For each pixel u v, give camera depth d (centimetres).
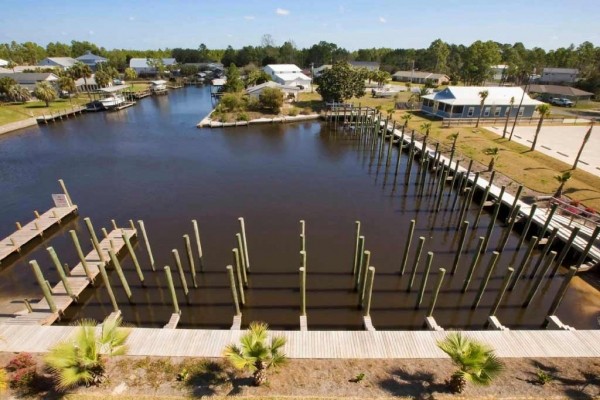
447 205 3117
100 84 8794
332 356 1335
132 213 2916
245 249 2066
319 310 1847
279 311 1839
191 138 5338
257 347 1100
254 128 5984
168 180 3666
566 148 4056
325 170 4000
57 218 2686
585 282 2077
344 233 2617
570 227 2375
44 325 1583
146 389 1187
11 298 1914
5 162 4172
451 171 3447
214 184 3566
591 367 1285
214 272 2133
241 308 1856
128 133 5588
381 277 2114
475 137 4575
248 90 7544
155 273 2130
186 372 1236
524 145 4175
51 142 5047
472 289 2038
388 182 3644
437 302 1928
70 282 1959
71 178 3703
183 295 1948
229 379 1228
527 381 1216
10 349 1376
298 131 5816
